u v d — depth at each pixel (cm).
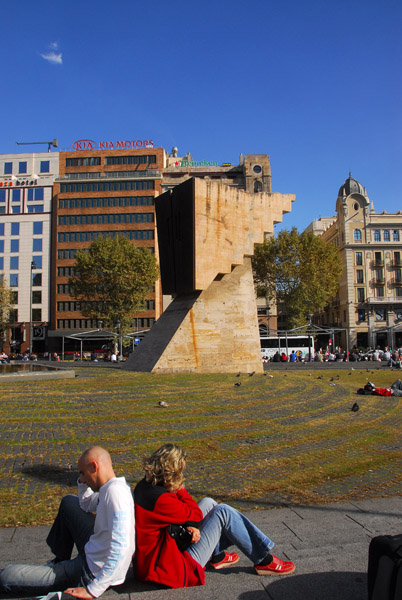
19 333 7200
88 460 311
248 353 2117
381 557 266
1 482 604
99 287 5212
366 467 705
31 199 7406
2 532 450
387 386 1994
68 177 7419
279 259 5119
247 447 804
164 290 2277
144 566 308
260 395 1345
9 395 1216
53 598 286
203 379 1641
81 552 323
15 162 7538
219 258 2066
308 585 318
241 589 311
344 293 6781
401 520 486
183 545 317
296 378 1970
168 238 2231
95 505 326
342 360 4641
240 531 337
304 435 901
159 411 1065
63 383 1455
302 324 5050
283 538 431
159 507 306
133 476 630
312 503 548
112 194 7212
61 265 7150
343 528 460
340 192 7050
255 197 2227
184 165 8044
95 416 999
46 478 621
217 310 2069
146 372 1881
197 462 716
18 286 7300
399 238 6738
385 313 6638
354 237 6712
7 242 7381
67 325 7062
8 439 806
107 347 6475
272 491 593
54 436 830
